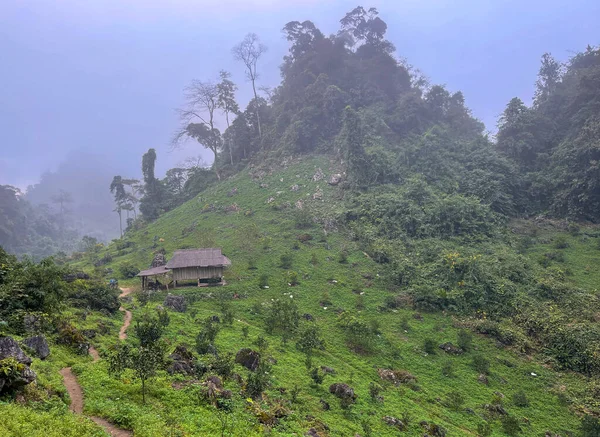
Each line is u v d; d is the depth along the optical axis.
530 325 44.97
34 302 28.16
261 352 33.03
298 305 48.19
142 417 16.50
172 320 38.25
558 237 63.56
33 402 15.48
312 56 107.06
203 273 54.25
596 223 67.44
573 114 83.81
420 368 37.72
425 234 62.59
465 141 89.19
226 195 88.06
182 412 18.36
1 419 12.91
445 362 39.12
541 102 95.38
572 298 48.28
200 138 109.75
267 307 46.44
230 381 24.53
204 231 72.75
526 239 63.19
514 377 38.19
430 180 75.38
